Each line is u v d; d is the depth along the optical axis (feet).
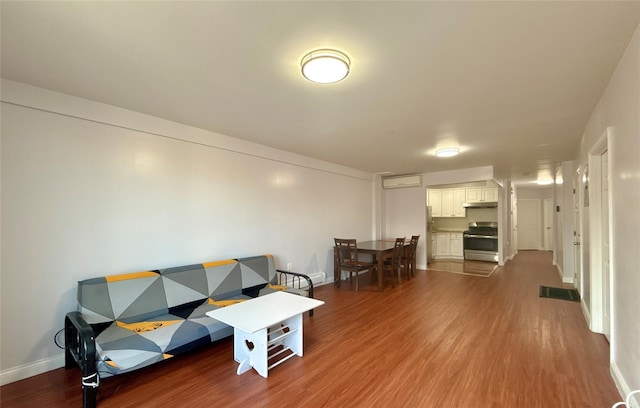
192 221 11.01
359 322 11.16
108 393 6.72
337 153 15.40
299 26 5.21
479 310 12.50
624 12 4.83
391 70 6.75
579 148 13.08
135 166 9.51
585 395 6.51
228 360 8.29
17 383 7.11
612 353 7.24
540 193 33.73
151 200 9.87
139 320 8.20
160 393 6.72
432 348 8.91
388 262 18.42
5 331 7.14
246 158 13.04
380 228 22.94
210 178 11.63
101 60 6.35
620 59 6.25
